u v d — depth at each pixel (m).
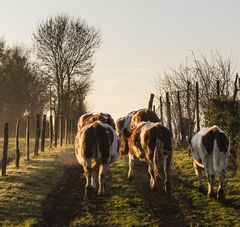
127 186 18.39
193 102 32.09
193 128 31.78
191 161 23.11
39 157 28.12
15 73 70.56
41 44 60.09
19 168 23.00
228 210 14.65
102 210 15.09
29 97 70.44
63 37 59.78
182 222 13.75
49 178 20.70
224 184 17.70
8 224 13.51
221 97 23.27
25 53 72.19
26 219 14.02
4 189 17.52
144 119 22.17
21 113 70.56
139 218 14.07
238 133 20.73
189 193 17.03
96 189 17.47
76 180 20.78
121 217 14.22
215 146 15.52
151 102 34.62
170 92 35.78
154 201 16.12
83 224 13.67
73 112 59.50
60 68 60.06
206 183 18.31
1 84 70.44
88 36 60.88
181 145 30.59
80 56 60.44
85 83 61.22
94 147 16.11
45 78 61.28
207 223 13.53
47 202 16.27
